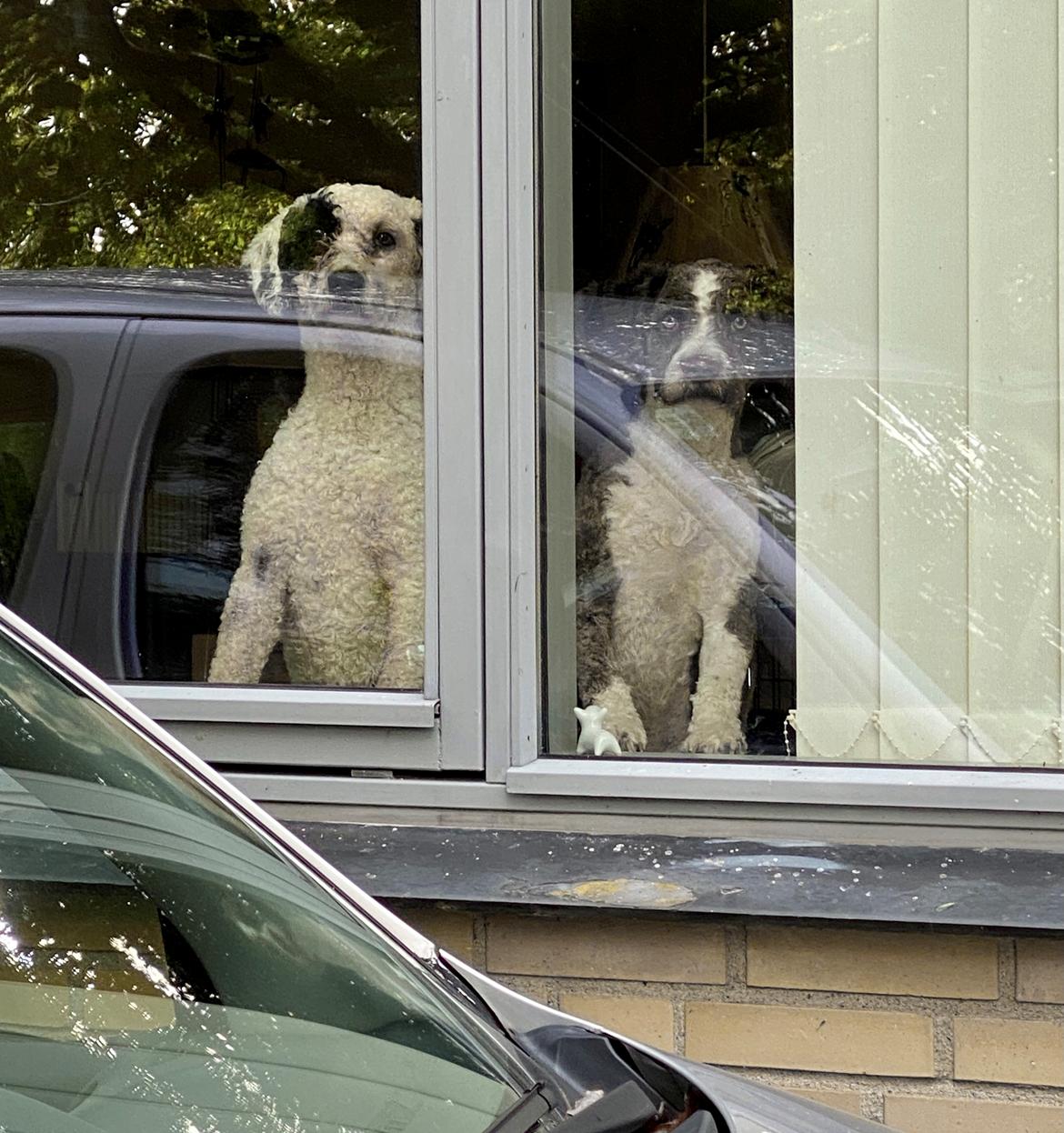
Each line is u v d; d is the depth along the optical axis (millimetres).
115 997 1564
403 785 3107
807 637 3199
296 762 3162
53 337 3697
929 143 3117
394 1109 1561
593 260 3230
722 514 3252
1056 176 3064
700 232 3289
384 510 3318
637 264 3256
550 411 3164
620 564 3256
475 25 3059
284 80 3621
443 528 3072
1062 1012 2623
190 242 3719
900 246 3148
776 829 2992
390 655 3256
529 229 3084
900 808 2953
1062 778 2943
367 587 3318
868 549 3182
